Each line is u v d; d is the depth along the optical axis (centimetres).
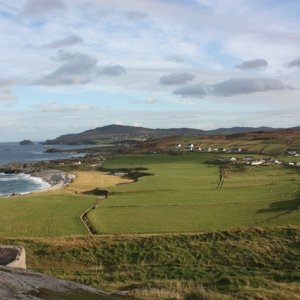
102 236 4831
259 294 2541
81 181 15262
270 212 7812
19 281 1753
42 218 7969
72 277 3462
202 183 13175
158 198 10300
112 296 1933
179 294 2420
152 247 4297
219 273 3488
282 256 3900
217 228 6606
